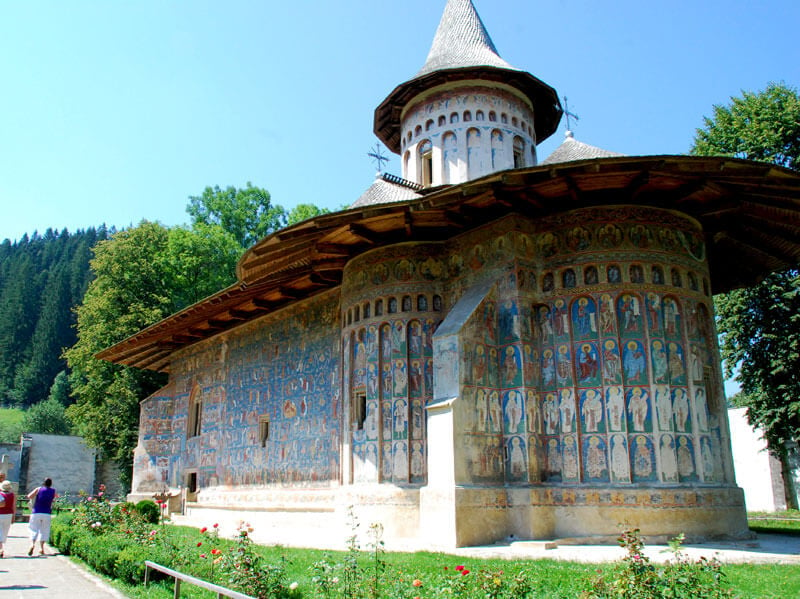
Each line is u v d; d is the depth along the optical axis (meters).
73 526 16.61
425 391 15.91
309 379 21.61
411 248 16.88
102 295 41.41
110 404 39.19
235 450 25.02
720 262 18.81
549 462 14.06
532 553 11.63
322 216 14.87
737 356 27.14
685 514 13.05
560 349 14.42
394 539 14.71
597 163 12.71
